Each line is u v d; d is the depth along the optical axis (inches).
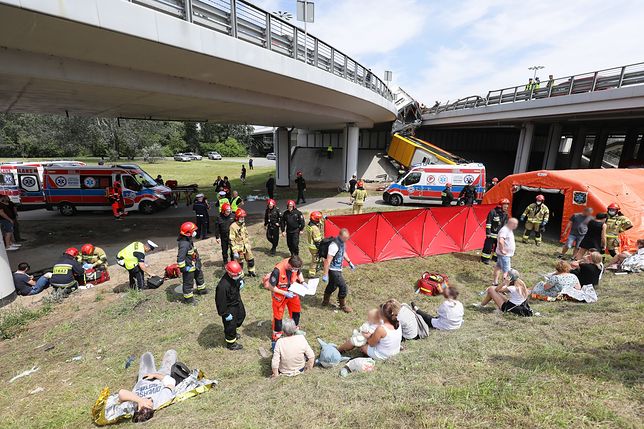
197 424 141.6
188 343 237.8
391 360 186.7
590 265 287.0
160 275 377.1
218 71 414.0
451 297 234.1
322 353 201.8
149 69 392.2
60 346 241.9
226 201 381.1
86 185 674.2
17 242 511.5
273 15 424.8
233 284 221.5
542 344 182.4
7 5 219.1
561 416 115.1
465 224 436.5
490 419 117.8
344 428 124.3
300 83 512.1
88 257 356.8
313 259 345.7
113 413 160.6
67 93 432.5
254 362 216.1
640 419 110.6
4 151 2345.0
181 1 323.0
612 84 680.4
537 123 992.2
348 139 981.8
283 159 1107.3
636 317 209.6
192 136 3189.0
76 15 247.3
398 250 409.4
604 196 428.1
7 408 178.5
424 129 1397.6
